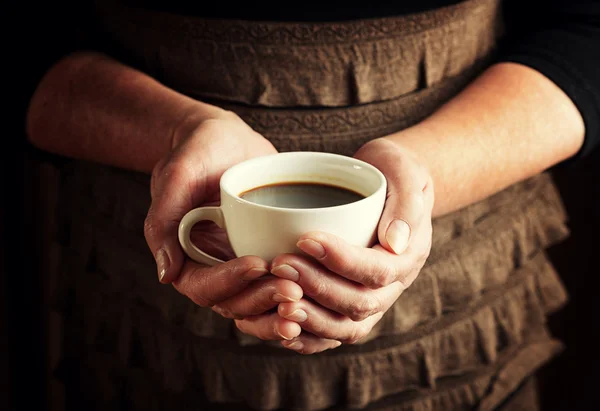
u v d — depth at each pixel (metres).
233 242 0.65
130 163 0.78
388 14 0.77
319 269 0.63
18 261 1.25
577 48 0.81
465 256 0.82
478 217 0.82
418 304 0.80
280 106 0.78
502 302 0.86
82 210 0.85
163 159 0.70
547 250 1.26
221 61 0.77
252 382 0.81
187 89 0.79
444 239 0.80
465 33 0.81
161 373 0.84
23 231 1.24
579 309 1.26
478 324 0.84
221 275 0.63
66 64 0.82
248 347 0.80
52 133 0.81
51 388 1.32
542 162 0.79
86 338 0.88
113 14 0.81
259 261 0.63
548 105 0.78
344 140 0.79
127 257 0.82
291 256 0.62
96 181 0.83
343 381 0.81
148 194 0.80
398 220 0.65
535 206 0.87
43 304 1.28
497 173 0.76
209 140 0.69
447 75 0.81
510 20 0.86
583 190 1.20
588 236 1.22
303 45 0.76
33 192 1.22
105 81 0.79
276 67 0.77
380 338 0.81
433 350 0.82
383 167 0.68
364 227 0.63
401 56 0.78
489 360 0.85
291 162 0.67
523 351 0.89
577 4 0.82
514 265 0.86
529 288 0.88
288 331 0.64
